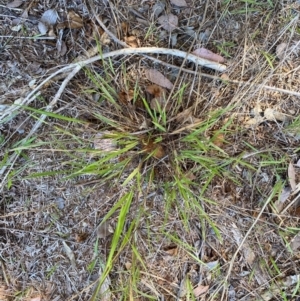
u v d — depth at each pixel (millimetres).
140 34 933
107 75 897
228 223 944
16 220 942
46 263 945
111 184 922
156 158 903
